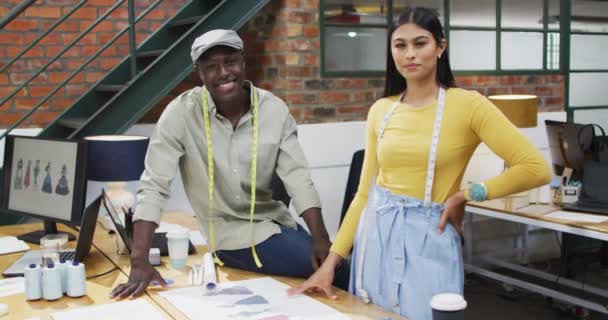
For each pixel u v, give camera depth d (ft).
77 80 15.10
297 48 14.76
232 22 13.62
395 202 7.16
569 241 16.30
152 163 8.05
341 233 7.57
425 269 6.94
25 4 11.52
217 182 8.28
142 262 7.52
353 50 15.65
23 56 14.57
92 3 15.06
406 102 7.23
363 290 7.32
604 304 14.55
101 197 8.94
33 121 14.78
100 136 12.19
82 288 7.32
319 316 6.55
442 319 5.37
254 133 8.23
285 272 8.02
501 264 16.14
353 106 15.64
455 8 16.79
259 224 8.27
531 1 17.95
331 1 15.21
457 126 6.85
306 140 14.97
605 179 12.26
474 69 17.19
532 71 17.99
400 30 6.91
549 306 14.78
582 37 18.99
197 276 7.90
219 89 7.88
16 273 8.30
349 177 14.85
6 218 12.42
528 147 6.75
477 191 6.82
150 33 15.64
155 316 6.60
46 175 10.24
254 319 6.45
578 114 18.98
